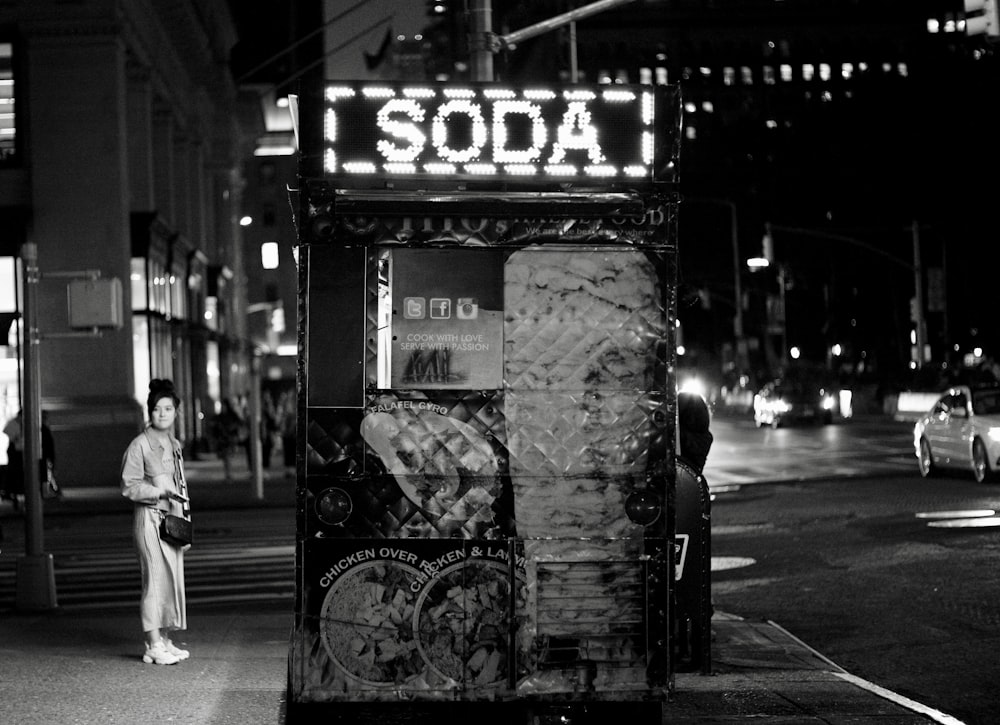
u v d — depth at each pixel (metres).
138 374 39.59
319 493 6.96
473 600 6.99
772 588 13.92
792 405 57.06
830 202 75.38
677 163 7.18
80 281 14.32
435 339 7.02
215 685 9.16
